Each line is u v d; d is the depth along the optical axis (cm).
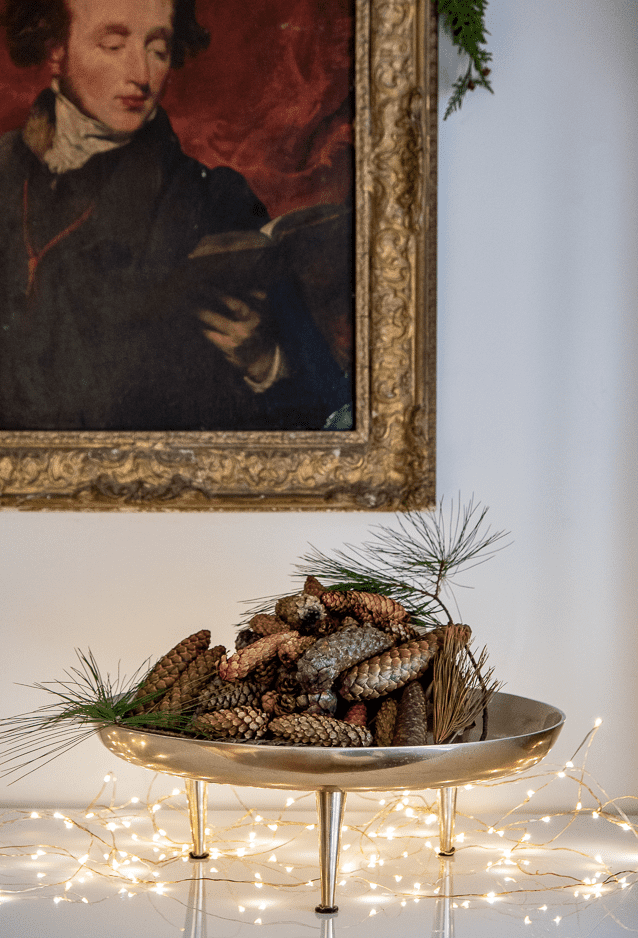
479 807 210
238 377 210
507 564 211
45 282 209
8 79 209
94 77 209
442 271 212
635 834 200
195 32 209
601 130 212
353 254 209
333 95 208
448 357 212
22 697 211
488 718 185
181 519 211
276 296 209
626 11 212
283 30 208
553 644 211
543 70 212
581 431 212
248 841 197
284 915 176
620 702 211
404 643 176
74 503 208
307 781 165
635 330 211
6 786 210
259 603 210
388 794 210
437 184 208
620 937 172
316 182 209
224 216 209
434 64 207
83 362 210
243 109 209
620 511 211
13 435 208
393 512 210
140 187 209
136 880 186
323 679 169
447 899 180
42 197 209
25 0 209
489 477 212
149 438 208
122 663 211
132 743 169
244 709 170
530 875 187
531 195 211
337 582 195
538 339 211
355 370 209
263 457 208
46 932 173
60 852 194
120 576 211
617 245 212
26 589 211
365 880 186
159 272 209
